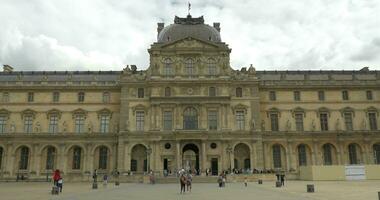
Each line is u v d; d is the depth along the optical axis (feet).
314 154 319.47
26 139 322.55
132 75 326.85
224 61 326.65
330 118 331.77
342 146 321.52
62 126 329.11
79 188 192.75
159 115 314.14
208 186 211.00
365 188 165.48
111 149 321.93
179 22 354.74
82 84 336.90
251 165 305.73
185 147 331.57
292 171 314.35
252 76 325.83
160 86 320.70
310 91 336.70
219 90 320.29
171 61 327.88
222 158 305.73
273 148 323.98
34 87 334.65
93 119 331.57
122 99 322.34
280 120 331.16
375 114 333.62
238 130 312.71
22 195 142.31
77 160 324.60
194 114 317.83
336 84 336.08
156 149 307.37
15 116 330.95
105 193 152.76
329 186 184.96
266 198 122.11
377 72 355.97
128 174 288.10
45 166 321.32
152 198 126.00
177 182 261.44
